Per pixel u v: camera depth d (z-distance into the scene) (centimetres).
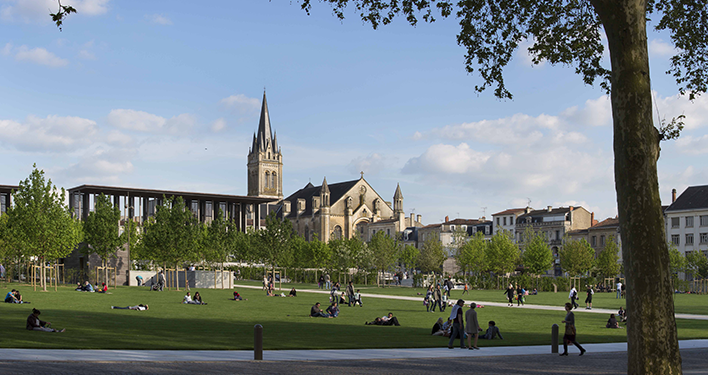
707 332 2944
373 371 1591
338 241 10812
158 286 6191
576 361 1902
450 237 14900
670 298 1262
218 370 1534
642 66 1292
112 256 7300
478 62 2134
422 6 2069
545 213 13338
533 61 2102
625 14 1294
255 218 13525
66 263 7831
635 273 1266
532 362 1864
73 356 1705
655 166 1292
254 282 9531
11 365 1460
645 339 1246
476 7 2034
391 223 15888
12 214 5366
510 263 9044
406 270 13700
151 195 11262
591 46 2044
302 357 1883
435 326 2684
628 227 1280
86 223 6944
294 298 5406
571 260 9125
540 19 2044
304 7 1973
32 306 3556
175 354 1858
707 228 10350
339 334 2623
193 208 13175
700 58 2061
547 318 3719
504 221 14150
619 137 1302
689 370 1698
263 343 2227
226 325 2880
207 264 9275
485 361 1878
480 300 5700
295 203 18200
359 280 10356
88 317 3012
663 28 2061
